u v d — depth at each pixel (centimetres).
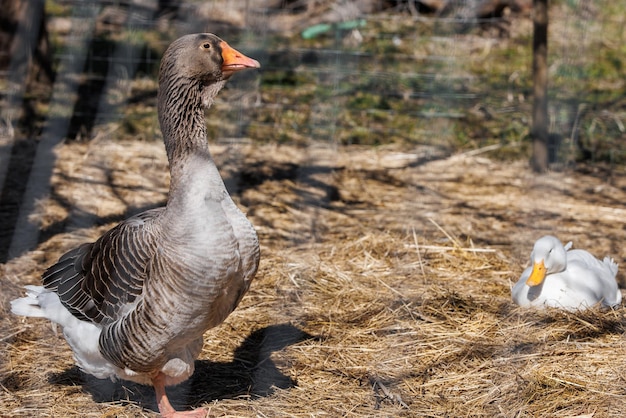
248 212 749
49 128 913
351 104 1016
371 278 625
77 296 419
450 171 866
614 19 1281
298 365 504
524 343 521
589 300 560
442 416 446
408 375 491
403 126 972
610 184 839
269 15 1203
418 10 1239
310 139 930
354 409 453
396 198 795
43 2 1006
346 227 724
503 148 920
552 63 1127
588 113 990
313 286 609
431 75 1069
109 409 452
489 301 584
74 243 676
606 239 708
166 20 1179
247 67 411
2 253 652
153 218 408
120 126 929
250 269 401
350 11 1180
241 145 905
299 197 787
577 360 498
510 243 695
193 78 405
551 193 810
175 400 464
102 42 1105
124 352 401
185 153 400
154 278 386
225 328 548
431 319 559
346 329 549
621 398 457
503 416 443
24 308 443
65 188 783
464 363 502
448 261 657
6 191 772
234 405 456
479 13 1228
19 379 480
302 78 1074
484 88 1062
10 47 997
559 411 446
